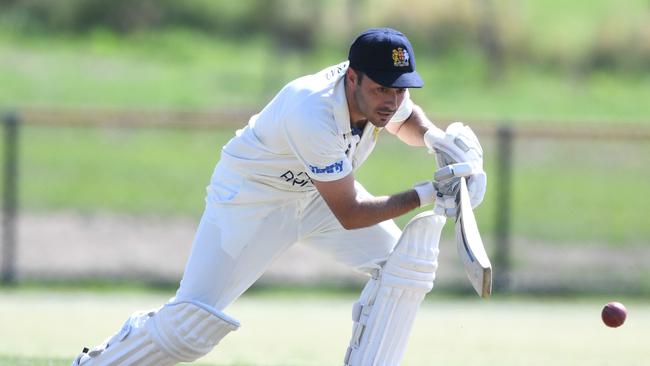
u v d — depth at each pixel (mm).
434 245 17797
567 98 73375
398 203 16859
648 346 28375
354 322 18156
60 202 51750
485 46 78938
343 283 43375
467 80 75000
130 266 44531
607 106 72312
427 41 79062
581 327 32594
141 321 17344
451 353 26531
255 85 71562
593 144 56344
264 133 17172
